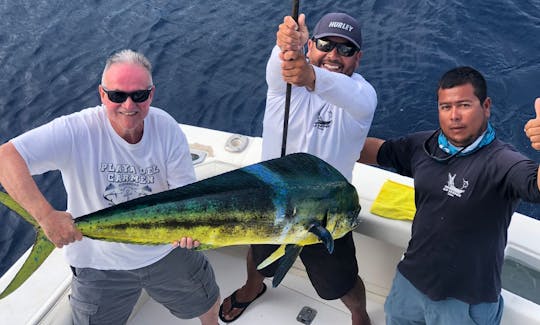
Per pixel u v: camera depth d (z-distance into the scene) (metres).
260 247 2.67
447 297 2.15
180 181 2.15
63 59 7.50
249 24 8.21
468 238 2.04
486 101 1.98
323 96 1.98
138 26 8.33
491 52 6.93
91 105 6.53
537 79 6.34
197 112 6.36
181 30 8.15
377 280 3.02
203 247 1.67
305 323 2.94
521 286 2.53
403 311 2.38
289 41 1.73
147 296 3.06
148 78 1.89
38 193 1.79
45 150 1.91
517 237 2.68
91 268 2.23
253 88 6.74
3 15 8.76
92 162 2.01
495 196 1.96
